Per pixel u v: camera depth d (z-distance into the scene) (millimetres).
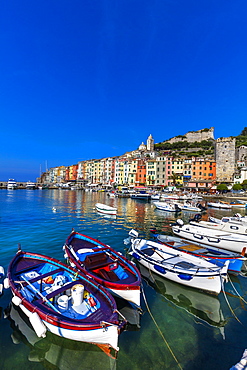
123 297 8602
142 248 13531
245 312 8930
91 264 10312
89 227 23062
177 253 12859
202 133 152500
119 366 6113
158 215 34625
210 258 12375
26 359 6238
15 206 40625
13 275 8914
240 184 72938
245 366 6176
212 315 8633
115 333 6105
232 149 84188
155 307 8984
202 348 6859
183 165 91125
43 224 23859
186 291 10336
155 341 7070
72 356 6406
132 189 87625
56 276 9273
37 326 6367
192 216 34844
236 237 16734
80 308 7414
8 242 16469
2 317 7859
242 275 12523
